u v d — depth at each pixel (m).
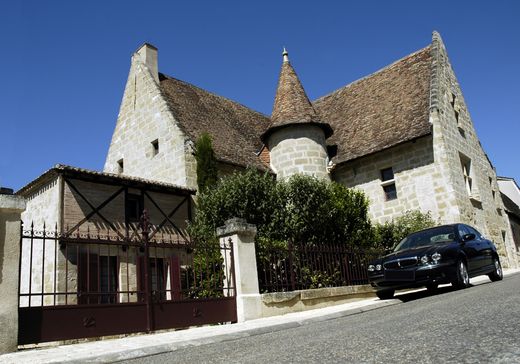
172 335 6.70
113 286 12.74
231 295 8.55
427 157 16.17
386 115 18.25
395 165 16.94
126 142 18.94
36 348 6.14
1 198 6.07
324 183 12.78
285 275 9.78
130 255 13.17
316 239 11.85
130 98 19.17
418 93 17.83
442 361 2.90
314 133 17.61
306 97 18.20
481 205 18.19
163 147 16.84
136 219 13.97
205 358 4.42
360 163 17.81
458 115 18.62
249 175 12.59
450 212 15.39
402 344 3.64
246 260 8.76
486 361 2.78
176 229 14.63
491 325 3.97
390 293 10.28
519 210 25.45
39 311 6.16
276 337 5.56
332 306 10.07
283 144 17.41
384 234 14.10
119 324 6.86
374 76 21.28
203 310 7.93
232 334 6.25
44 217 13.13
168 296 12.86
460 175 16.84
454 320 4.56
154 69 19.08
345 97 21.91
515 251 20.72
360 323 5.73
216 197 12.34
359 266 11.68
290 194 12.25
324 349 3.93
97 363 4.89
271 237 11.41
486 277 13.33
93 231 12.77
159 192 14.65
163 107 17.23
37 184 13.51
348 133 19.20
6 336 5.74
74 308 6.47
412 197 16.31
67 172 12.61
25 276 13.62
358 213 13.12
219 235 9.04
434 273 8.73
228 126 19.38
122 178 13.41
